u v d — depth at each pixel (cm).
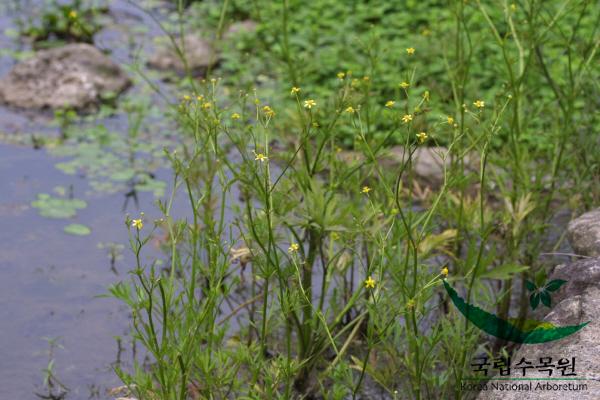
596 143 612
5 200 721
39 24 1084
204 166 691
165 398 423
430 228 463
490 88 864
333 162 527
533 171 629
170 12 1139
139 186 754
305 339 498
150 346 414
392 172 534
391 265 436
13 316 584
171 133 850
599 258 464
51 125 859
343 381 516
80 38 1051
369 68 898
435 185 709
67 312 589
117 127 860
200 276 611
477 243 615
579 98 790
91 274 631
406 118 414
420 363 453
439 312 564
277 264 429
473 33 926
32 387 526
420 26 1002
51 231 682
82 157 796
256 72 960
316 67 896
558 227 648
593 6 958
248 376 509
